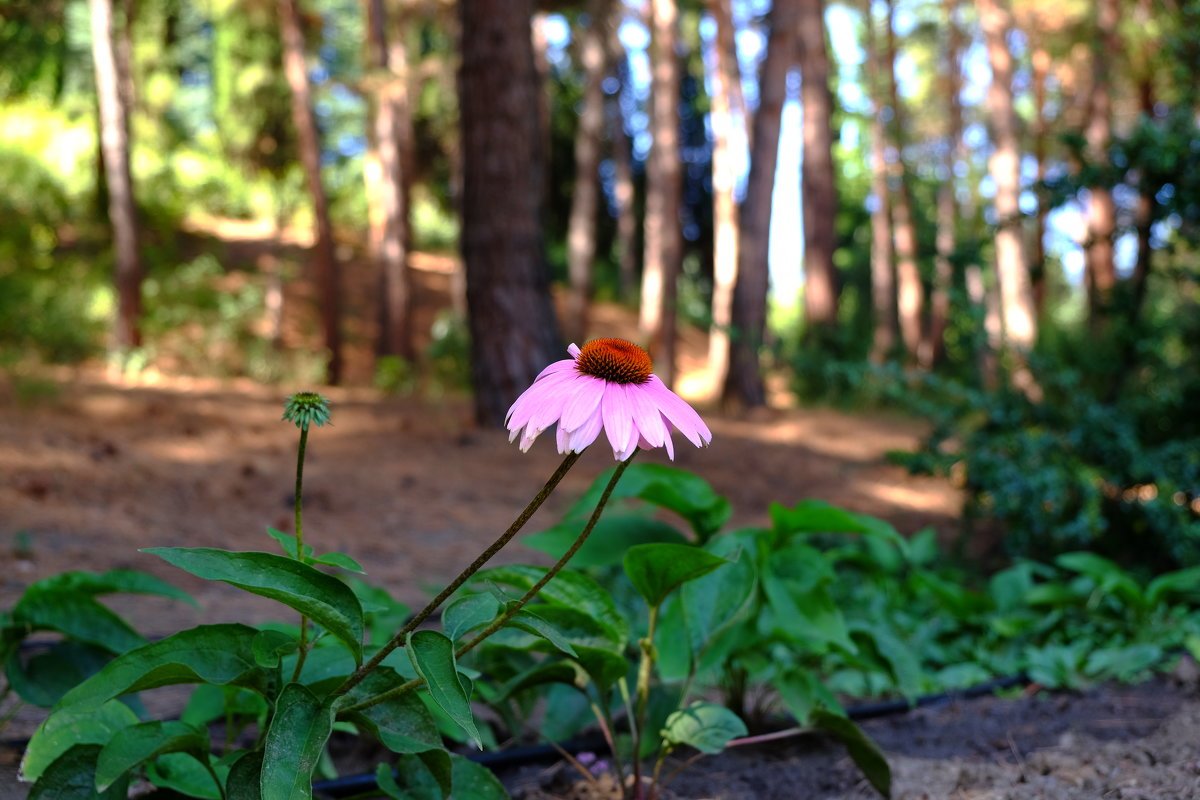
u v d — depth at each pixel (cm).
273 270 2016
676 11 2072
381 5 1842
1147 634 415
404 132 2273
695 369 2678
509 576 220
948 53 2825
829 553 465
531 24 1059
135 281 1552
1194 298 675
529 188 1065
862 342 1841
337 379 1748
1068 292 2920
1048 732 308
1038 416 606
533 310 1063
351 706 169
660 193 2048
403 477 834
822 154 1983
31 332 1463
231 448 880
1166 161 584
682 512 293
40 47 1442
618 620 222
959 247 646
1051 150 2330
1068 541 611
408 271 1938
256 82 2228
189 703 242
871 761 244
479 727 289
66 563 501
